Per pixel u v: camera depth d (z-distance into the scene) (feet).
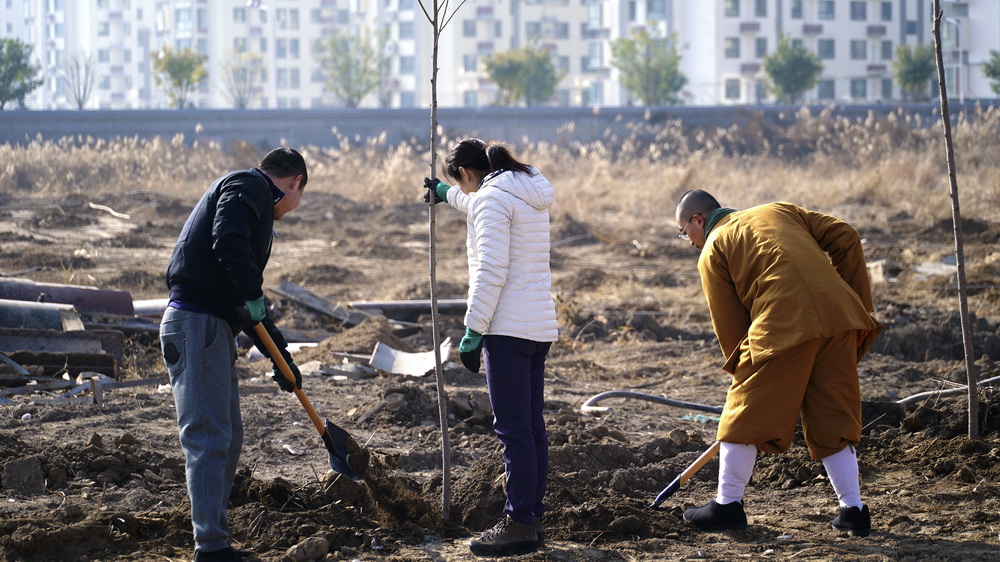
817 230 15.74
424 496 16.62
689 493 17.93
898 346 34.50
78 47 339.98
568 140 150.51
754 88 252.62
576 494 16.58
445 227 77.61
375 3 295.89
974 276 47.52
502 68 212.23
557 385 29.32
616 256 62.95
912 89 211.82
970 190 81.87
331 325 38.11
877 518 16.21
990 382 24.81
